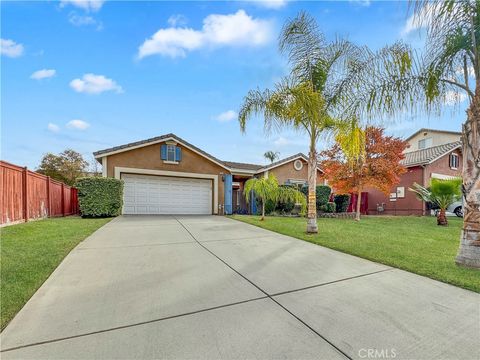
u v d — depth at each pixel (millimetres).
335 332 2482
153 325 2566
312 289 3529
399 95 5543
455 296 3336
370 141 12875
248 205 16297
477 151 4516
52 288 3416
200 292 3379
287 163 17859
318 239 6812
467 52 4664
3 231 6672
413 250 5719
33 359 2053
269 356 2125
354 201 19453
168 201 13992
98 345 2240
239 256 5121
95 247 5652
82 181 10898
